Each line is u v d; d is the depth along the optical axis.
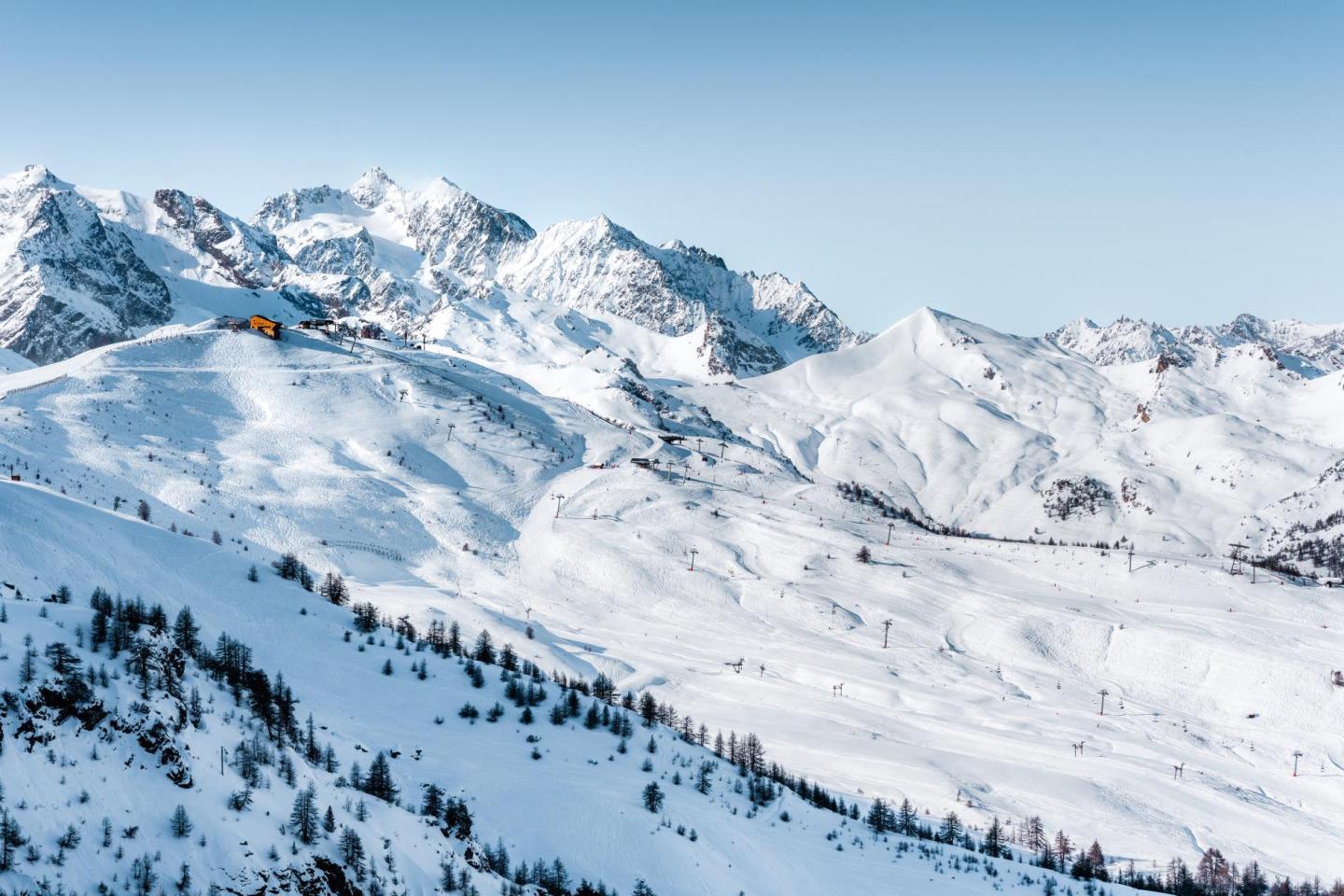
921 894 156.75
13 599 139.88
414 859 117.94
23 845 90.81
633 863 144.75
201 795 106.50
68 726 104.31
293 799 114.25
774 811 180.12
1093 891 171.50
